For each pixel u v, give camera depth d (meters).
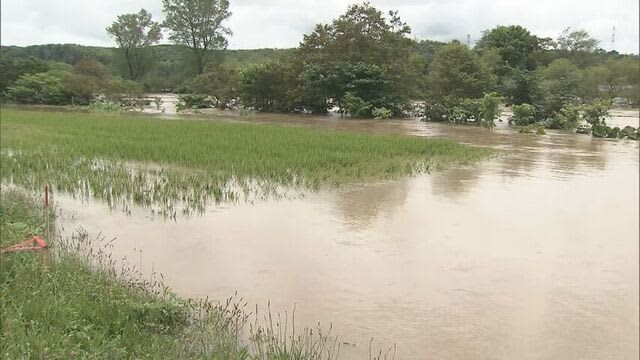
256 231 9.60
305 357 5.16
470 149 20.28
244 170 14.59
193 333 5.58
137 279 7.21
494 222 10.34
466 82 38.44
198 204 11.30
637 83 57.66
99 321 5.57
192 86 50.62
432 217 10.66
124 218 10.27
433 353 5.59
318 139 20.94
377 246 8.89
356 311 6.52
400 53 40.12
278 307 6.58
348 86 38.53
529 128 30.12
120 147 18.16
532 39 61.28
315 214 10.79
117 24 68.69
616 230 9.88
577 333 6.04
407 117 40.44
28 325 5.25
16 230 8.41
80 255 7.92
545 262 8.23
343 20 40.12
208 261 8.07
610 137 28.03
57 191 12.15
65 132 22.72
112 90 49.22
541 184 14.16
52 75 49.81
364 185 13.60
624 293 7.11
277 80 42.66
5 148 17.56
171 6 65.94
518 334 6.01
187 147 18.30
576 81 38.25
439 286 7.29
